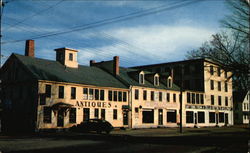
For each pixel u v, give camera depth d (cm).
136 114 4322
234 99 7612
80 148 1708
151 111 4628
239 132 3834
